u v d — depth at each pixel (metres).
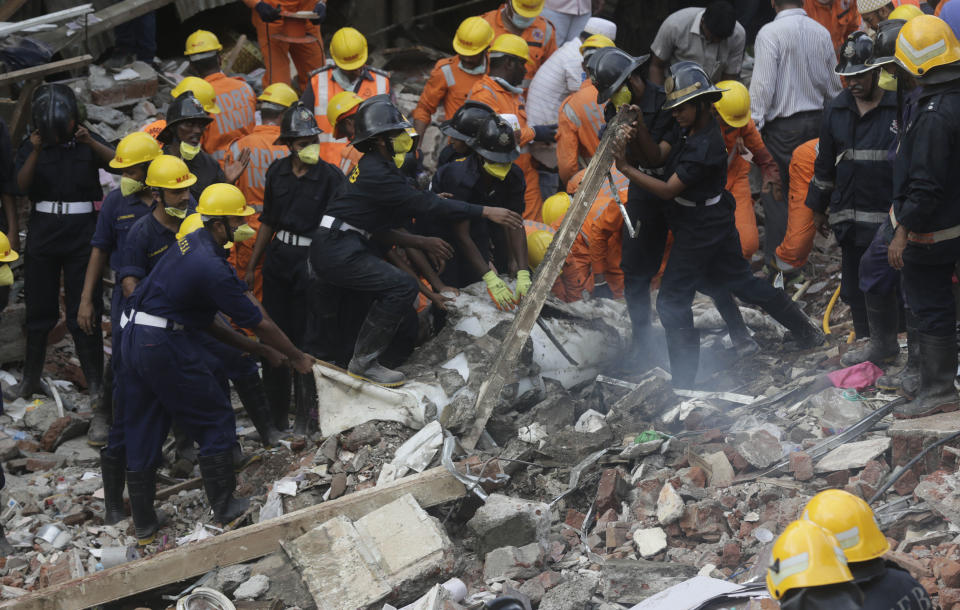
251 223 15.81
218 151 17.83
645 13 31.19
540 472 12.21
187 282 11.30
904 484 10.45
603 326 14.84
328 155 17.38
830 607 5.49
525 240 14.35
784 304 14.92
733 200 13.73
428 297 14.21
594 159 13.41
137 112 23.78
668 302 13.74
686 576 9.80
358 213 12.53
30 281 16.17
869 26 15.91
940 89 10.28
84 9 21.17
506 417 13.11
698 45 19.23
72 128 15.59
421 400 12.61
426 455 11.98
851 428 11.65
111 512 12.99
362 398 12.84
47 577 11.27
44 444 15.30
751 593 8.41
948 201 10.58
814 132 18.88
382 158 12.51
